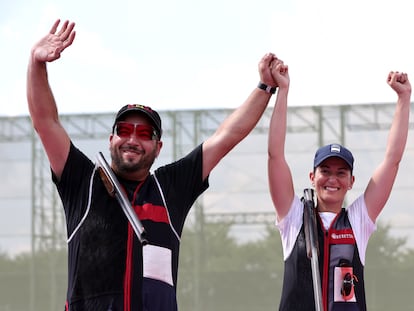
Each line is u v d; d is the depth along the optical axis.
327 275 5.80
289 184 6.02
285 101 5.96
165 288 4.72
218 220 21.19
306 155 20.70
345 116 20.58
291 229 5.95
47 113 4.83
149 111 4.96
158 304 4.67
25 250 21.83
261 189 21.12
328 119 20.70
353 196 20.36
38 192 21.92
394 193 20.50
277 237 20.95
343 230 5.94
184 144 20.84
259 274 20.88
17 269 21.78
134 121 4.91
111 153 4.96
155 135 4.93
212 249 21.06
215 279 20.97
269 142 6.00
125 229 4.73
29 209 21.91
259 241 21.00
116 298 4.62
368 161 20.41
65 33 4.80
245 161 21.28
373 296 20.34
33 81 4.79
